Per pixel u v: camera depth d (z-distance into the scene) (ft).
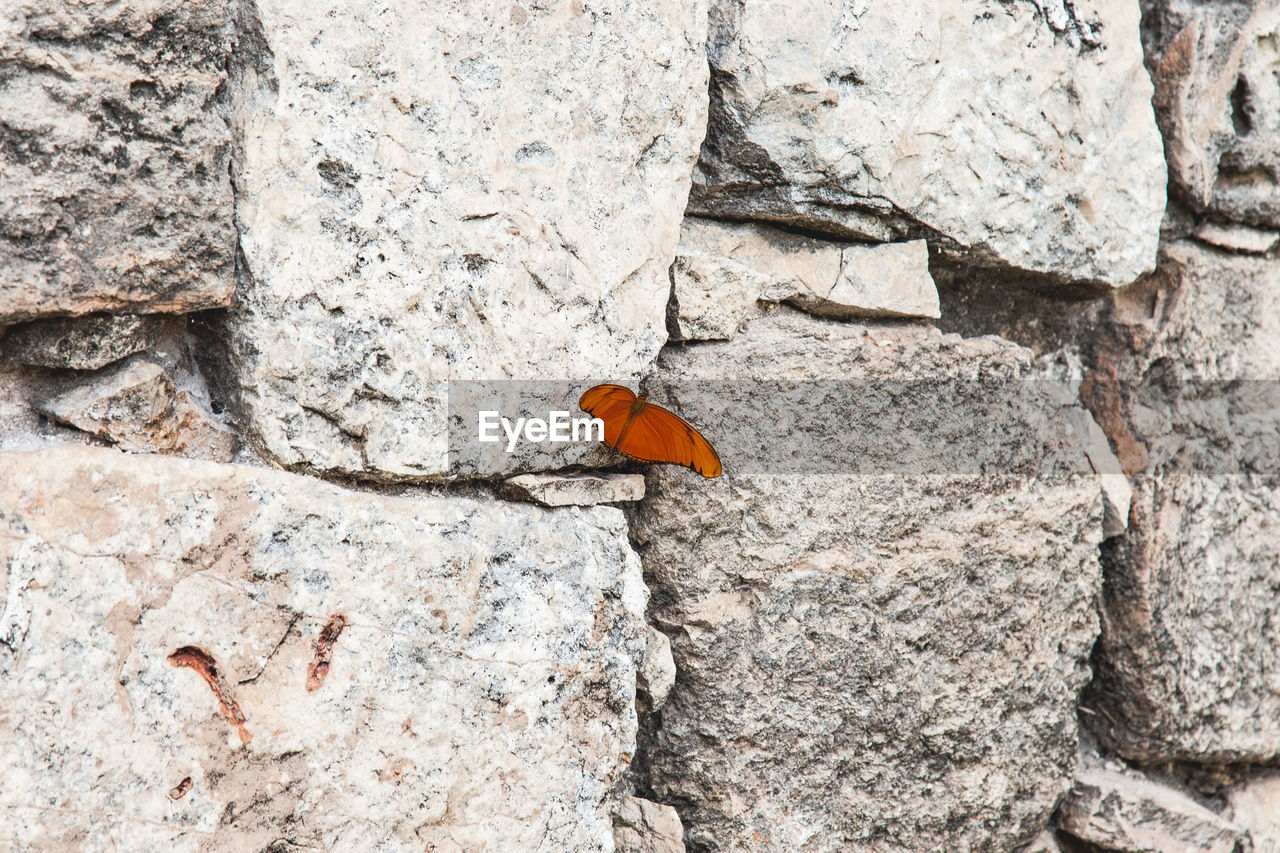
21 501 3.56
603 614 3.94
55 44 3.55
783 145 4.06
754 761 4.09
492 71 3.81
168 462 3.65
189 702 3.65
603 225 3.92
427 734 3.79
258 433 3.71
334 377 3.73
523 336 3.86
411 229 3.76
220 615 3.67
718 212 4.12
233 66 3.68
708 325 4.07
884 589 4.17
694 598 4.04
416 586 3.79
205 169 3.65
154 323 3.68
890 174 4.13
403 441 3.78
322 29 3.69
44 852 3.56
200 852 3.65
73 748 3.58
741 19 4.02
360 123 3.72
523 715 3.86
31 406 3.64
